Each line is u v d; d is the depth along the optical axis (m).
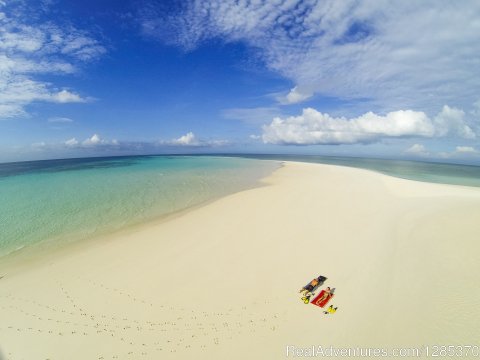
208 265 16.06
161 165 82.19
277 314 11.70
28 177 49.72
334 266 15.20
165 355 10.01
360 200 29.48
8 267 16.55
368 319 10.72
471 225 18.88
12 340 10.90
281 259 16.38
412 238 17.69
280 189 37.66
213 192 36.66
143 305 12.76
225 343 10.39
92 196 33.47
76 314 12.30
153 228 22.64
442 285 12.12
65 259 17.39
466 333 9.34
